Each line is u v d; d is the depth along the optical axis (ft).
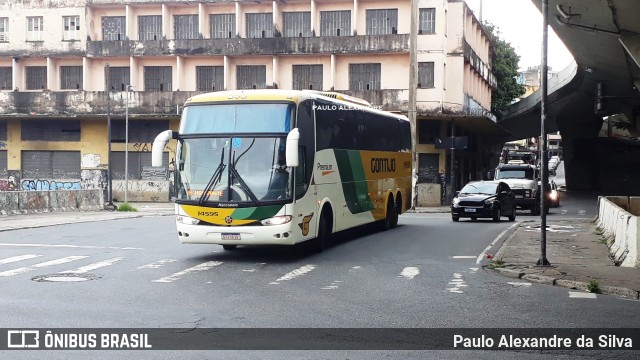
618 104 129.29
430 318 29.84
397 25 139.95
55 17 152.56
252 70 147.02
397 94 137.08
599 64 100.58
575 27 74.84
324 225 55.31
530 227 79.05
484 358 23.47
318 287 38.11
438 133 139.85
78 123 153.17
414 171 120.37
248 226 47.16
